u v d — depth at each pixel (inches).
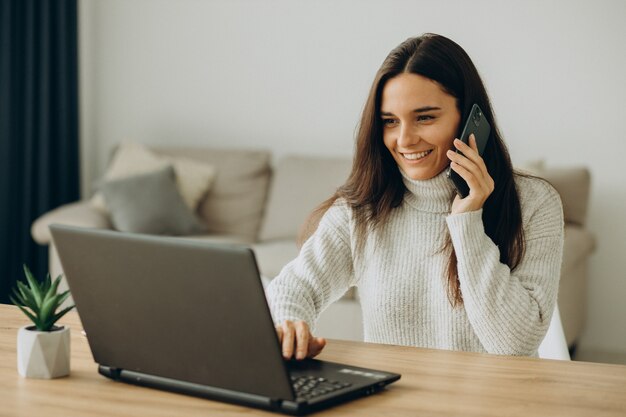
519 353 71.9
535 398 53.1
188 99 223.9
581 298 179.9
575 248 167.6
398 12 204.4
